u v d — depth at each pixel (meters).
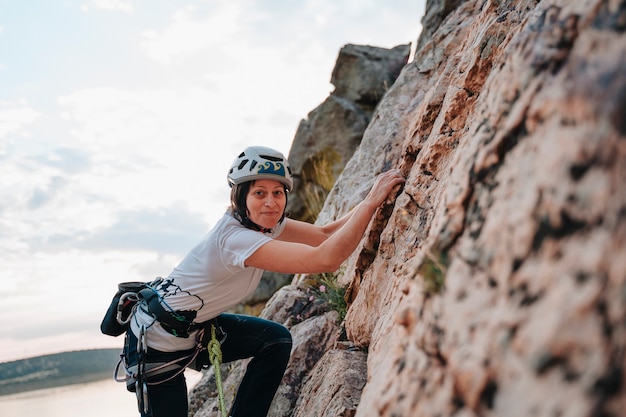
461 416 1.14
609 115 1.09
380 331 2.24
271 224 2.63
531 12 1.90
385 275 2.95
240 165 2.57
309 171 10.20
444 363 1.26
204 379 4.45
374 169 4.34
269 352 2.90
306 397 3.05
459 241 1.42
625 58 1.11
